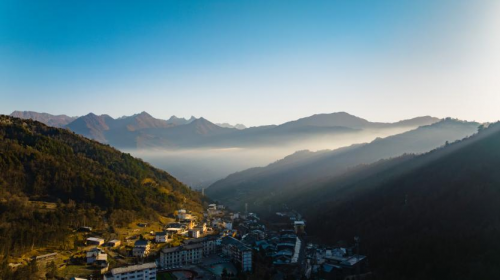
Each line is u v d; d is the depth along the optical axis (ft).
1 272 635.25
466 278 647.15
